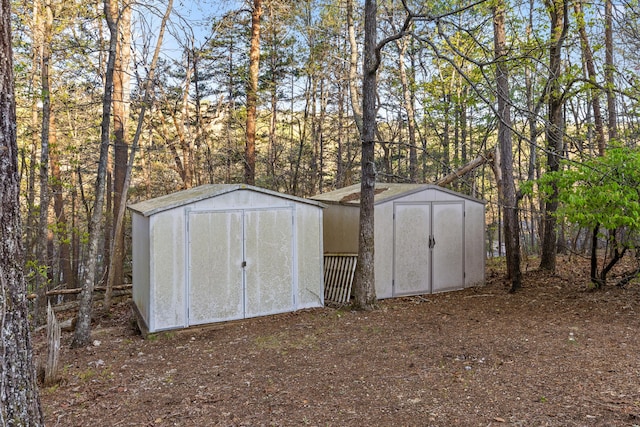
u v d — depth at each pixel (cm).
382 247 945
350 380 496
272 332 727
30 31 1012
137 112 1527
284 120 2169
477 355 554
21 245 267
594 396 413
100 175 729
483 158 1068
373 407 422
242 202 808
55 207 1616
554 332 630
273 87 1966
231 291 802
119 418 430
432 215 995
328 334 694
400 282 962
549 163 1062
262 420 407
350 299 905
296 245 859
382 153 2170
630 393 413
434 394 444
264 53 1938
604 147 877
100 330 852
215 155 1881
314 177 1966
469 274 1036
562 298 838
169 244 755
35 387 271
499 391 441
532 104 1199
